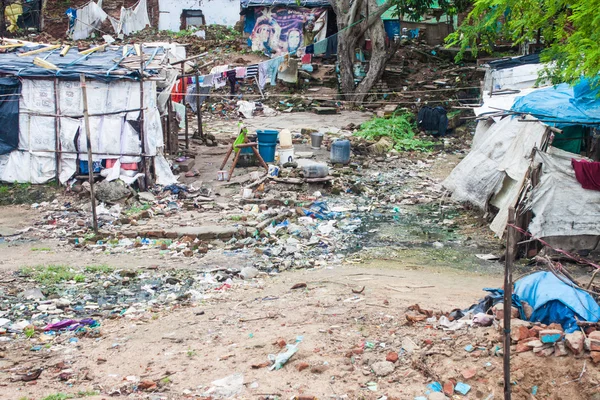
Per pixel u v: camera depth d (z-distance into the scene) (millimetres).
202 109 29422
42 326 9430
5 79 17234
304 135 25062
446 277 11648
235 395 6754
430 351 7320
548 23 12266
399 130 25078
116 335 8891
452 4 29203
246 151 20047
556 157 13094
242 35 37531
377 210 16875
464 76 30969
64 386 7227
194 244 13773
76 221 15516
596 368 6781
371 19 29609
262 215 15664
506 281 6238
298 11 34219
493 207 15344
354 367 7219
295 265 12562
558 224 12844
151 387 7020
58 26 38719
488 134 15562
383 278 11336
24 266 12234
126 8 38812
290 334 8211
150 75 17359
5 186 17797
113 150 17391
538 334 7203
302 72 32438
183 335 8633
